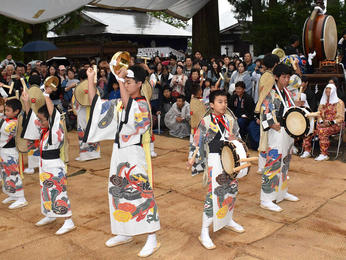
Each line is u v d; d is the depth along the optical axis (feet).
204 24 58.54
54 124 13.58
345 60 29.81
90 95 12.03
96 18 67.87
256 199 16.62
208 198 12.32
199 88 21.63
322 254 11.83
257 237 13.07
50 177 13.73
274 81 15.11
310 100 24.81
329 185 18.01
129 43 65.87
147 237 13.26
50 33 71.72
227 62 34.86
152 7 40.75
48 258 12.16
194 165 12.84
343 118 21.80
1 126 16.14
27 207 16.76
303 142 22.84
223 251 12.14
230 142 12.09
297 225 13.97
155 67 33.60
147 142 12.03
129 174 11.71
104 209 16.07
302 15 47.14
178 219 14.74
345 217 14.57
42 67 32.73
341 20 42.39
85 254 12.32
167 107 31.99
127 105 11.35
